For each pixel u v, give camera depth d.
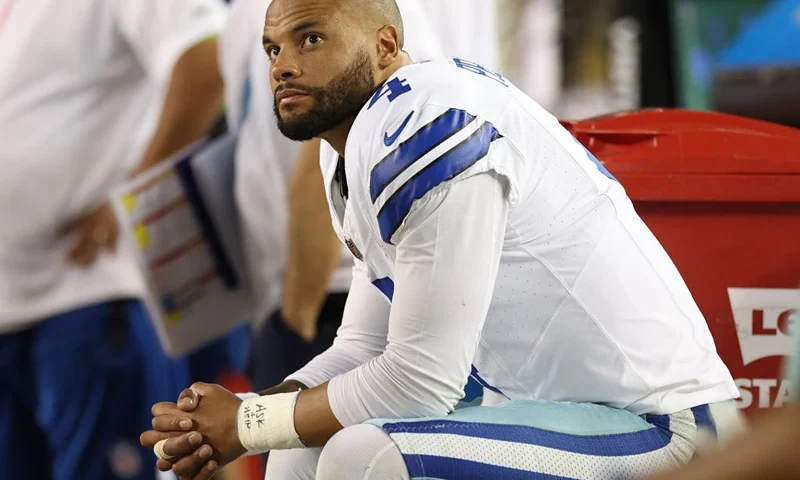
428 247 5.37
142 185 10.27
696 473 2.70
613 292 5.68
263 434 5.70
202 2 11.53
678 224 6.91
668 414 5.73
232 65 9.95
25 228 11.88
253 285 10.07
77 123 11.93
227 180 10.27
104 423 12.08
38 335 12.04
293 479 6.47
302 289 8.97
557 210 5.65
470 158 5.33
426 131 5.33
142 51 11.84
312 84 5.69
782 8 17.05
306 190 8.81
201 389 5.86
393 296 5.72
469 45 9.83
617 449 5.54
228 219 10.28
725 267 6.94
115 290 11.99
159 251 10.34
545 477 5.36
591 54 17.12
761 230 6.91
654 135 6.92
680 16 17.17
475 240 5.36
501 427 5.43
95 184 11.99
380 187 5.39
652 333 5.74
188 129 11.46
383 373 5.52
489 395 6.63
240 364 12.44
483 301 5.42
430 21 9.60
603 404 5.83
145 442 5.82
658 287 5.84
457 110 5.40
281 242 9.62
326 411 5.64
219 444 5.74
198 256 10.34
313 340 9.33
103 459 12.11
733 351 6.98
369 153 5.45
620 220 5.82
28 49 11.84
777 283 6.93
